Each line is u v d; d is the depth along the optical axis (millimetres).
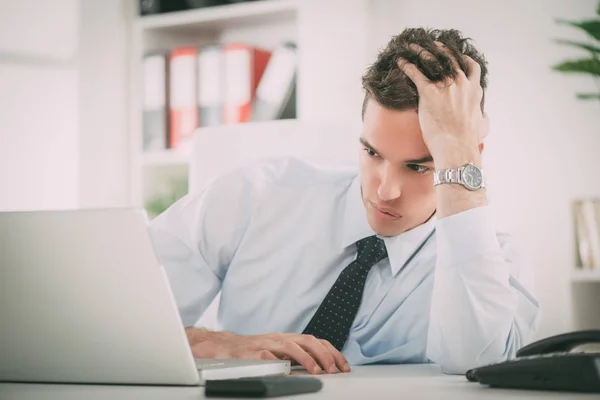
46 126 3625
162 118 2977
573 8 2912
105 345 871
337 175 1646
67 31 3629
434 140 1306
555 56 2939
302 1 2811
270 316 1631
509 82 2998
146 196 3084
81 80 3127
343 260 1591
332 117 2855
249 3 2918
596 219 2721
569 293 2740
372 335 1523
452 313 1237
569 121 2916
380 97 1342
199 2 3037
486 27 3016
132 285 837
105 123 3092
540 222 2945
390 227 1455
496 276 1245
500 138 3010
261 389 753
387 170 1389
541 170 2951
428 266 1497
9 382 946
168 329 840
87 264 844
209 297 1674
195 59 2900
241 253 1645
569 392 813
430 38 1366
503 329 1242
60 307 874
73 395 806
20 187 3613
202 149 1900
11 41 3570
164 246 1627
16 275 879
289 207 1638
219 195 1662
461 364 1229
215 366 938
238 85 2818
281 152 1819
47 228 848
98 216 825
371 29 3037
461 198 1271
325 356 1136
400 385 908
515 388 855
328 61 2854
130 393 811
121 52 3100
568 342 967
